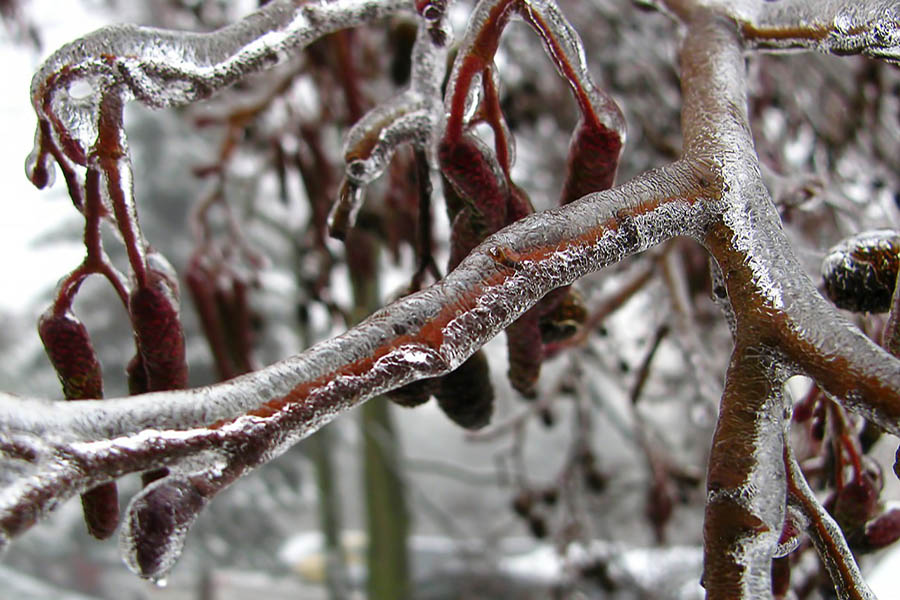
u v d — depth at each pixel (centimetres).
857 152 59
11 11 63
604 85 66
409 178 43
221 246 52
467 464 240
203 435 14
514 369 21
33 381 189
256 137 64
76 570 170
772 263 16
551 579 103
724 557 15
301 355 15
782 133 60
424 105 22
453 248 20
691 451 75
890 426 14
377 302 74
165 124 178
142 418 14
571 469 61
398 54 37
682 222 16
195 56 19
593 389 70
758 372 16
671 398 70
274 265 146
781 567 20
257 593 171
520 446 60
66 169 20
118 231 20
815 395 24
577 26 65
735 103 19
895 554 60
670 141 63
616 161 19
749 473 15
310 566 180
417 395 21
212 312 40
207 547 173
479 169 19
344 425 160
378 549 95
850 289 19
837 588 16
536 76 67
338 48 43
